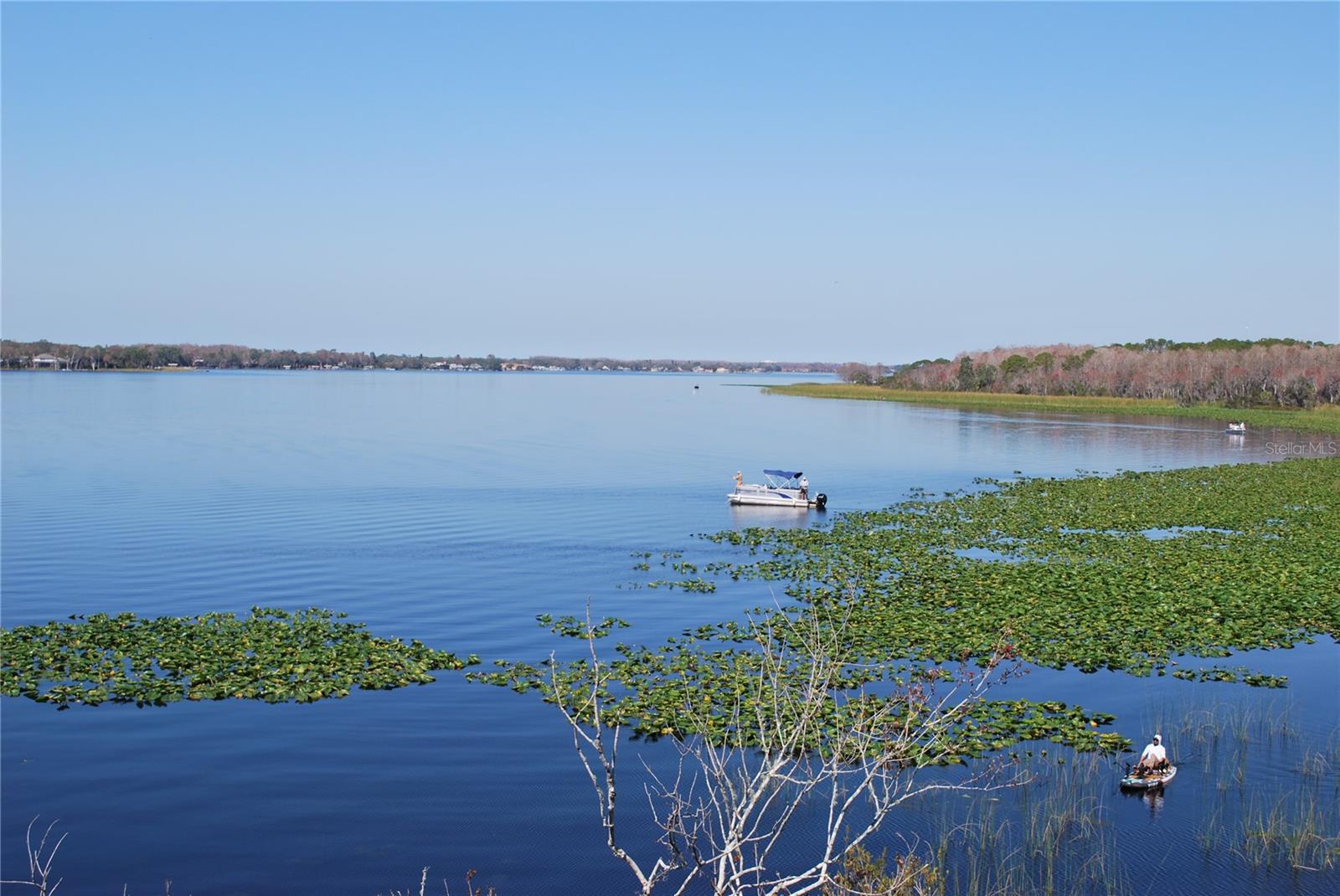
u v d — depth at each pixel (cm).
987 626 3222
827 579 3916
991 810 2016
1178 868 1830
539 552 4475
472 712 2533
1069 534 4903
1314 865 1838
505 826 2000
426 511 5528
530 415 14000
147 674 2747
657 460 8250
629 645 3066
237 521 5141
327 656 2898
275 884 1798
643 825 2002
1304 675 2830
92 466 7312
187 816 2028
